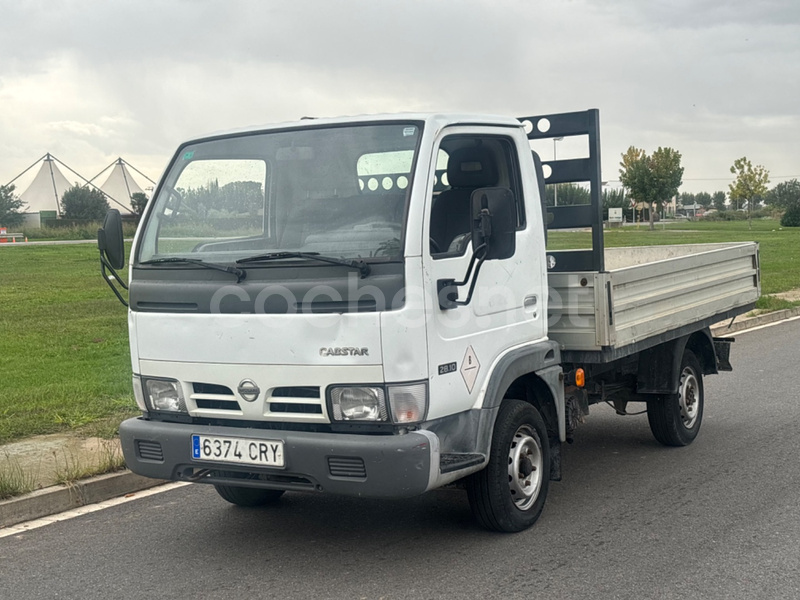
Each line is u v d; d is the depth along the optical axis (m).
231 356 5.09
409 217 4.89
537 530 5.82
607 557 5.28
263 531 5.96
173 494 6.90
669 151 74.12
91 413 9.05
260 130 5.51
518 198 5.90
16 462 7.28
